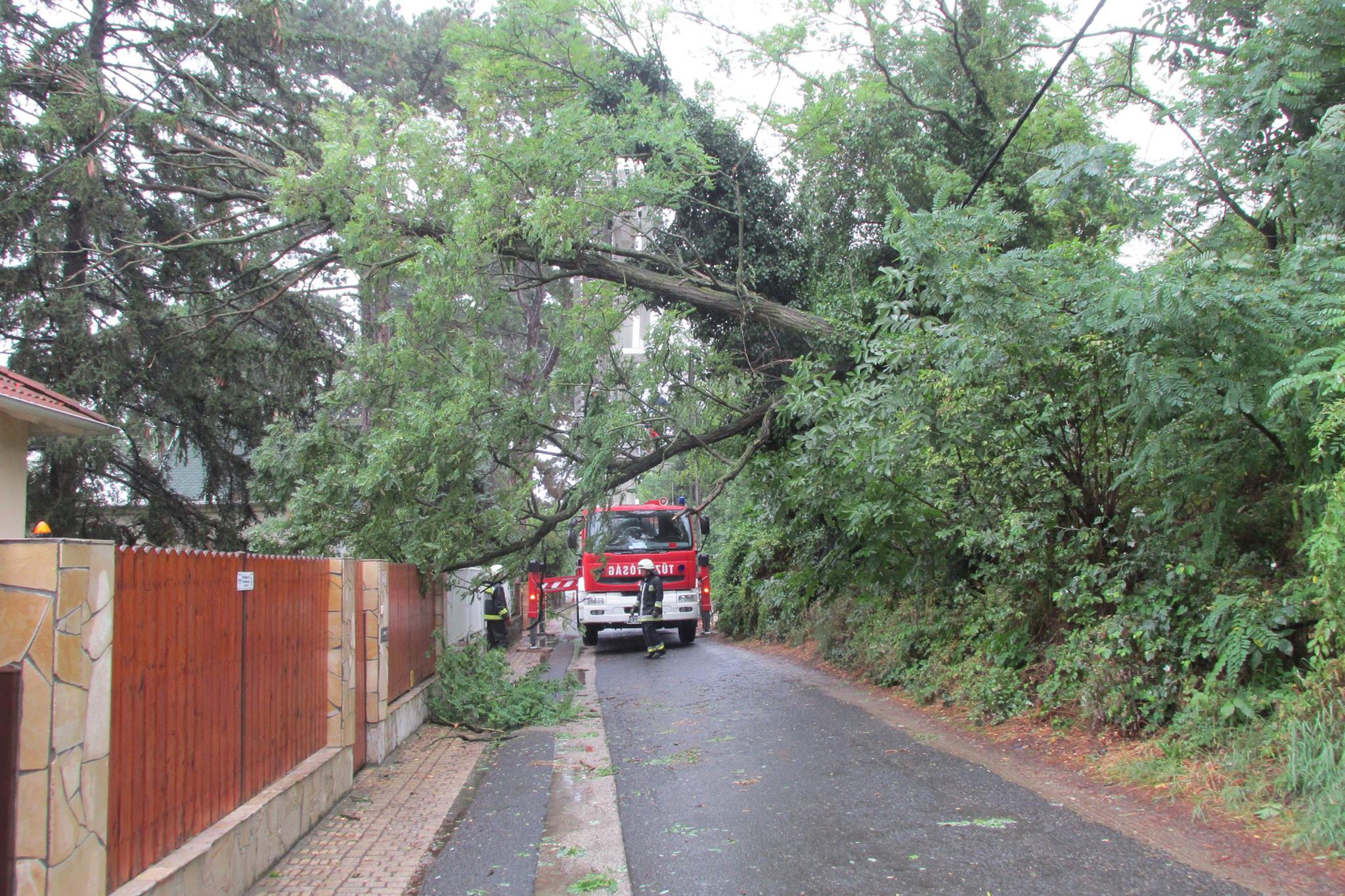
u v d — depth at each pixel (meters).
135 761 4.32
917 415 8.74
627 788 7.71
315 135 18.58
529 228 11.99
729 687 13.55
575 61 13.70
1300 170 7.09
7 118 15.05
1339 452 6.21
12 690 3.60
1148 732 7.19
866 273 15.30
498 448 11.52
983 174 12.48
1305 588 6.30
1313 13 7.20
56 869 3.59
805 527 14.27
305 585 7.11
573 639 26.19
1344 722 5.48
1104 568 8.06
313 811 6.82
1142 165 8.12
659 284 13.60
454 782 8.30
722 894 5.02
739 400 13.69
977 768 7.36
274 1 17.02
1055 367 7.90
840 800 6.77
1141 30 9.92
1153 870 4.86
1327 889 4.40
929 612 11.53
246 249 17.81
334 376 13.07
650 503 22.61
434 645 12.55
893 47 16.05
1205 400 6.26
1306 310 6.09
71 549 3.75
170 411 17.41
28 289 15.44
